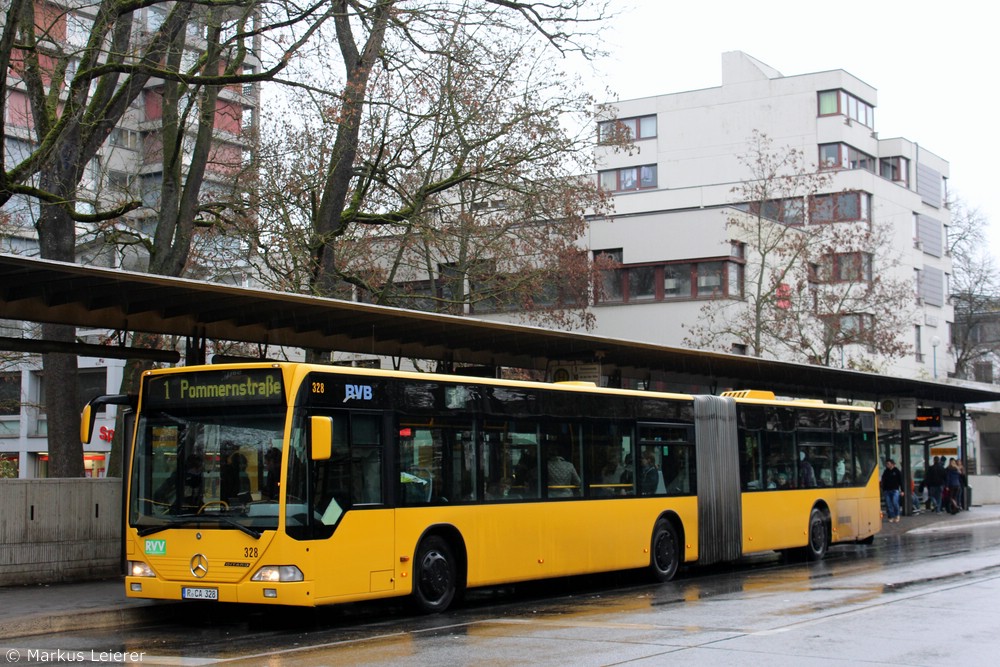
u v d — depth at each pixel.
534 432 16.36
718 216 44.69
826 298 42.41
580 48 23.50
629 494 18.17
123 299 15.00
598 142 30.39
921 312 63.00
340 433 13.30
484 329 18.89
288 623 13.75
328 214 26.45
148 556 13.23
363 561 13.31
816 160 59.66
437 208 28.33
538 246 32.25
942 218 68.06
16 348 14.95
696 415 20.17
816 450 23.88
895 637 11.22
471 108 27.22
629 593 16.95
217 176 31.14
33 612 13.13
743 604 14.52
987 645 10.67
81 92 18.80
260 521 12.65
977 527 35.91
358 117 25.52
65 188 20.33
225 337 17.30
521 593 17.73
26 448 49.84
